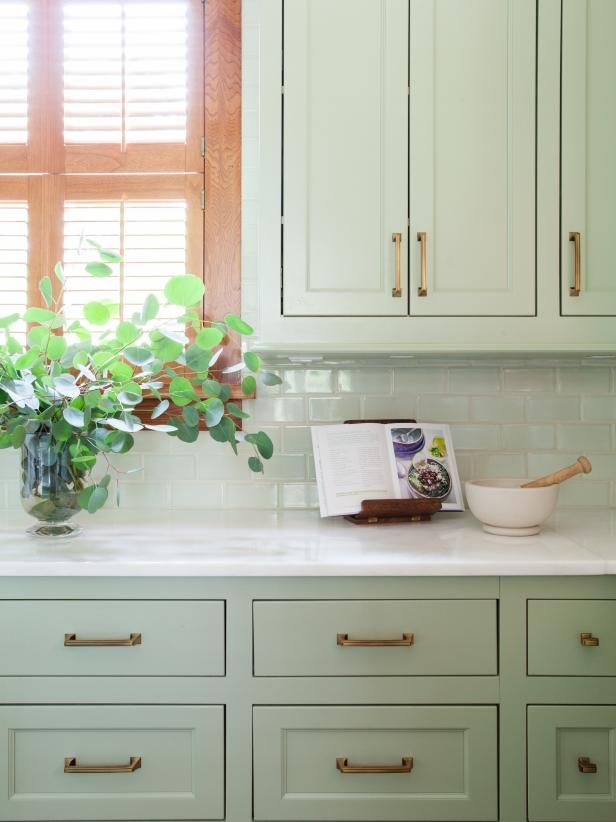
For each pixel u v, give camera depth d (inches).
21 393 57.8
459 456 77.7
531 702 53.3
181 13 77.4
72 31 77.4
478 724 53.1
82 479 63.9
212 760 53.2
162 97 77.5
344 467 69.0
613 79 63.9
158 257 77.9
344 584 53.3
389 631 53.2
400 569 52.3
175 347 66.9
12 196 77.8
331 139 64.0
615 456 77.9
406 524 68.3
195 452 77.4
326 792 53.4
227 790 53.2
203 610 53.2
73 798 53.0
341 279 64.0
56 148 77.7
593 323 63.8
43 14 77.7
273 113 63.8
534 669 53.3
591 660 53.2
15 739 53.2
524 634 53.4
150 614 53.2
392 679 53.3
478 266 63.9
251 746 53.2
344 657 53.2
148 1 77.3
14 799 52.9
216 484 77.5
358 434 70.4
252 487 77.5
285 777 53.4
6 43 78.0
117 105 77.8
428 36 64.0
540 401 77.9
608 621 53.3
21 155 77.7
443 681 53.3
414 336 64.0
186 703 53.2
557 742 53.4
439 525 67.9
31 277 77.8
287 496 77.5
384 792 53.4
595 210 63.8
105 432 61.6
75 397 58.9
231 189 77.3
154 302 66.4
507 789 53.1
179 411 77.2
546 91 63.7
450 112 63.9
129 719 53.1
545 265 63.7
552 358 76.8
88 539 61.7
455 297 63.9
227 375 77.1
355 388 77.5
